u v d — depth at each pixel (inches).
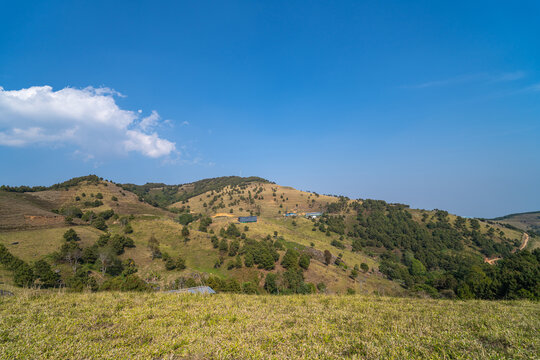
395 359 248.7
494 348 270.4
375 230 6550.2
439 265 4977.9
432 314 409.7
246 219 5935.0
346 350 274.4
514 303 530.3
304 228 6530.5
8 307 392.2
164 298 520.4
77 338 288.2
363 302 535.2
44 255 2388.0
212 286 2005.4
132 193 7126.0
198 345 279.4
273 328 343.3
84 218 4210.1
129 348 267.3
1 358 239.5
